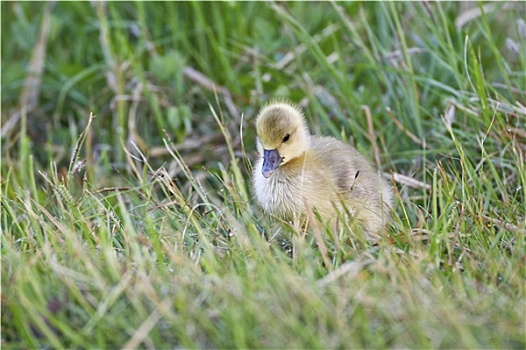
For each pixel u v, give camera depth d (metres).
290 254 9.09
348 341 6.83
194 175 12.48
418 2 12.82
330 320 7.07
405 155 11.59
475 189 10.04
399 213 10.38
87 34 14.38
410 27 12.95
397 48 12.65
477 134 10.95
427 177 11.23
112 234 9.22
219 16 13.39
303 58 13.43
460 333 6.82
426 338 6.88
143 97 13.32
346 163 9.78
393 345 6.93
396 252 8.53
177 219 9.50
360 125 12.04
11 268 8.32
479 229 8.90
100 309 7.25
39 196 11.38
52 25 14.05
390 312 7.12
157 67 13.20
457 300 7.42
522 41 12.13
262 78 13.24
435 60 12.48
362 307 7.20
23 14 14.41
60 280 7.84
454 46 12.76
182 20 14.00
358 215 9.47
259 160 10.23
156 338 7.15
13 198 11.08
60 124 13.95
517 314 7.14
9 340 7.54
